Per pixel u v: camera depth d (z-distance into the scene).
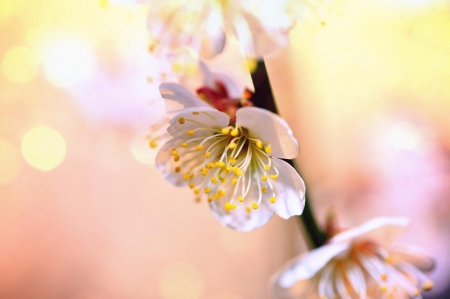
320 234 0.20
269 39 0.18
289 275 0.20
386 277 0.21
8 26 0.31
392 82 0.34
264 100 0.19
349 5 0.33
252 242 0.36
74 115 0.34
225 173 0.19
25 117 0.33
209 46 0.19
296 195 0.19
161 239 0.37
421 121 0.33
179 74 0.19
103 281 0.36
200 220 0.37
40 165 0.34
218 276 0.37
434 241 0.28
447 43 0.32
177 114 0.18
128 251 0.37
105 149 0.35
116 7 0.30
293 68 0.34
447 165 0.31
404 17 0.32
